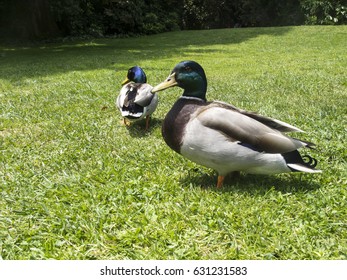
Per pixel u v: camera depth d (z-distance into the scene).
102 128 1.39
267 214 0.79
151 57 3.51
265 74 2.44
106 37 5.86
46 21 5.35
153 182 0.95
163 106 1.67
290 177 0.96
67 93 1.94
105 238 0.74
